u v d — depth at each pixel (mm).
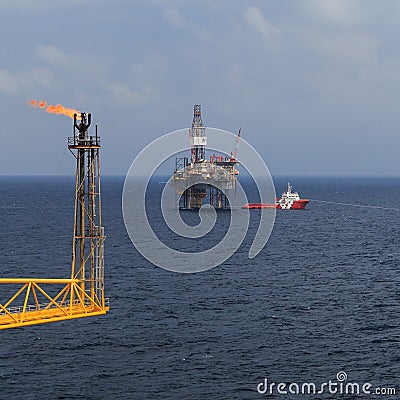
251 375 133125
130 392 124250
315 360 142375
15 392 123875
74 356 144125
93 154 123625
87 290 126688
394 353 146875
